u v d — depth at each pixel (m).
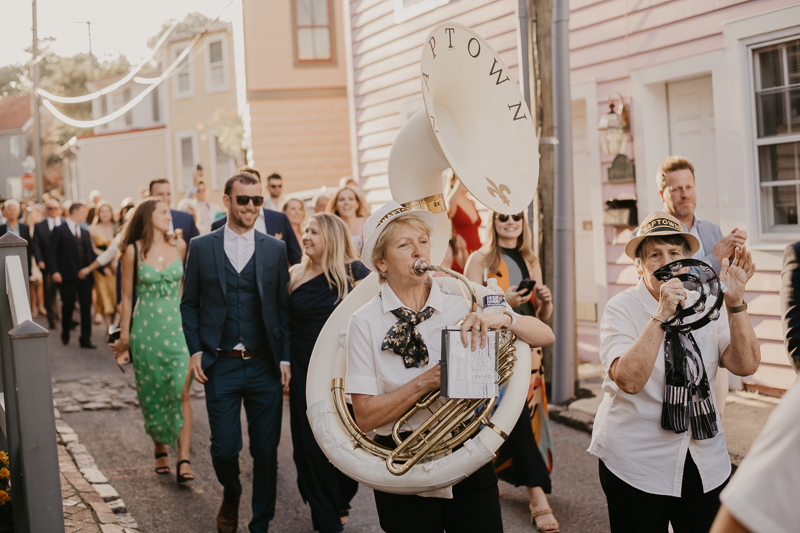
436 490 2.52
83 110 44.62
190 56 24.69
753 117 6.36
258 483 4.23
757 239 6.39
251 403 4.32
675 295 2.59
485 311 2.53
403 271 2.57
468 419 2.57
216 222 6.24
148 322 5.32
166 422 5.33
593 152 7.94
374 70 11.49
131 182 27.95
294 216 8.41
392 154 2.86
